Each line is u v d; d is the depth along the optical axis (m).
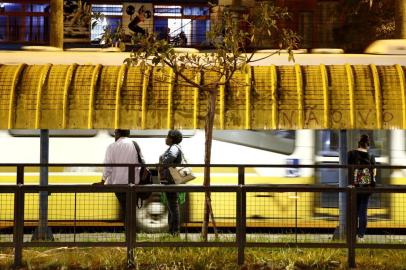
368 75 16.06
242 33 13.41
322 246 11.49
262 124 15.62
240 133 16.31
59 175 16.25
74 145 16.30
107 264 11.52
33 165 11.41
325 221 14.52
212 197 14.17
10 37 31.69
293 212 14.43
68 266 11.59
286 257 11.80
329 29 27.28
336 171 16.17
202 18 31.98
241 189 11.42
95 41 29.09
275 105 15.68
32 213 14.29
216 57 14.77
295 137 16.28
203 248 12.26
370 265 11.71
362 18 27.50
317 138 16.27
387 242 12.77
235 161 16.27
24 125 15.58
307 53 17.50
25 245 11.38
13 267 11.35
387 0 27.19
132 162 14.18
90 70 16.28
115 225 13.57
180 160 14.62
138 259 11.66
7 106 15.65
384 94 15.77
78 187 11.33
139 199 13.90
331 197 14.53
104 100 15.78
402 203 15.51
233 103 15.71
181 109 15.68
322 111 15.62
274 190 11.39
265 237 13.31
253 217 14.35
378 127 15.55
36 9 32.16
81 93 15.84
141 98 15.78
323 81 15.93
